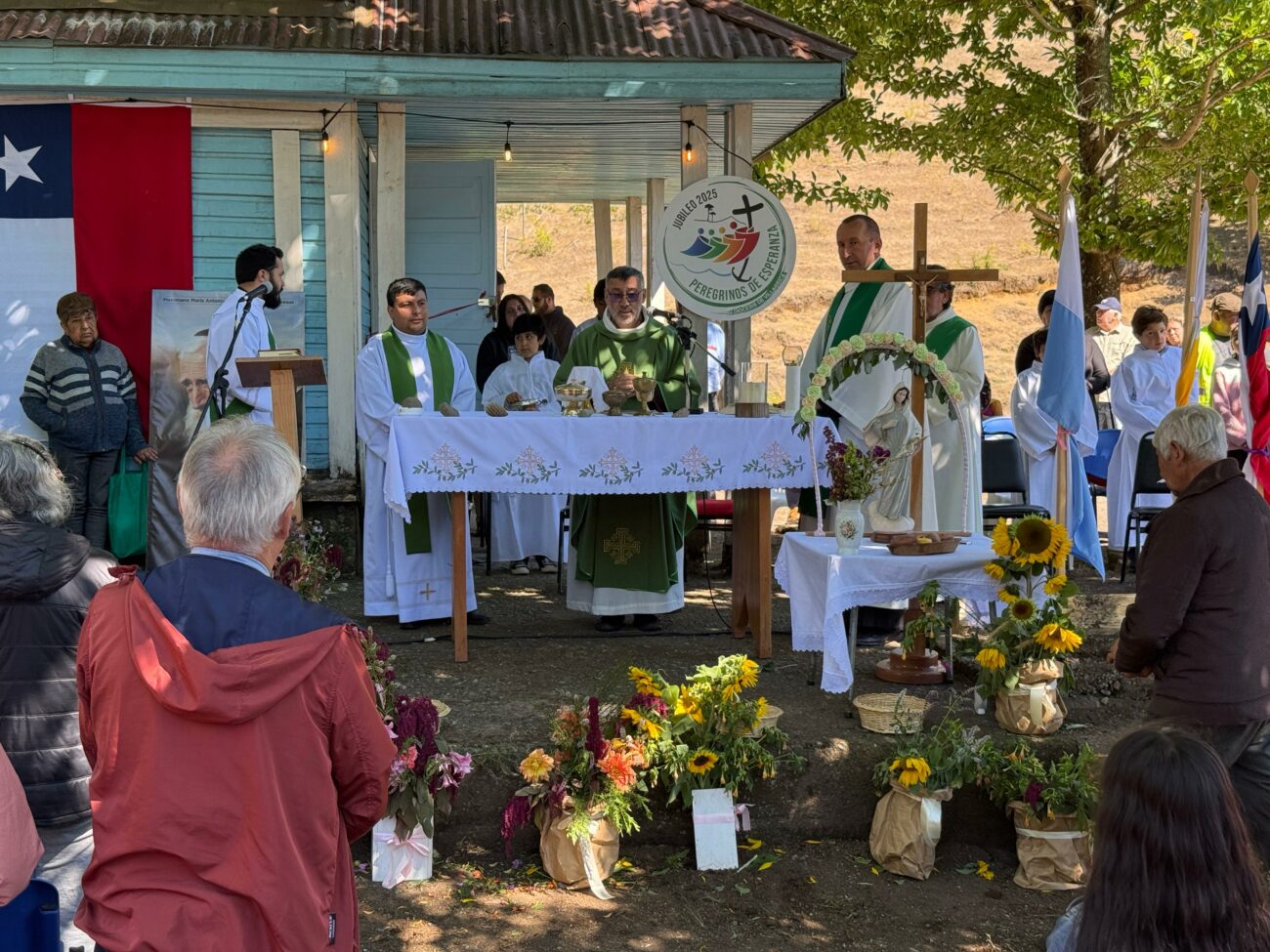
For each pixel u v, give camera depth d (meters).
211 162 7.81
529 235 23.97
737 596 6.44
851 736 4.91
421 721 4.40
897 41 12.20
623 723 4.64
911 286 6.11
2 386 7.65
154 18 7.58
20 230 7.63
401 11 7.93
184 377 7.74
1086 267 11.93
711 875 4.57
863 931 4.20
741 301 7.54
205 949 2.08
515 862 4.62
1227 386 7.69
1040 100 11.93
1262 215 11.96
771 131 9.52
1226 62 11.48
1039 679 4.92
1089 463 8.91
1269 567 3.91
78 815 3.20
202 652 2.19
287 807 2.19
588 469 5.75
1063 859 4.52
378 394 6.42
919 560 5.09
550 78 7.66
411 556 6.49
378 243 8.00
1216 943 1.88
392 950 3.98
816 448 5.92
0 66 7.27
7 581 3.06
